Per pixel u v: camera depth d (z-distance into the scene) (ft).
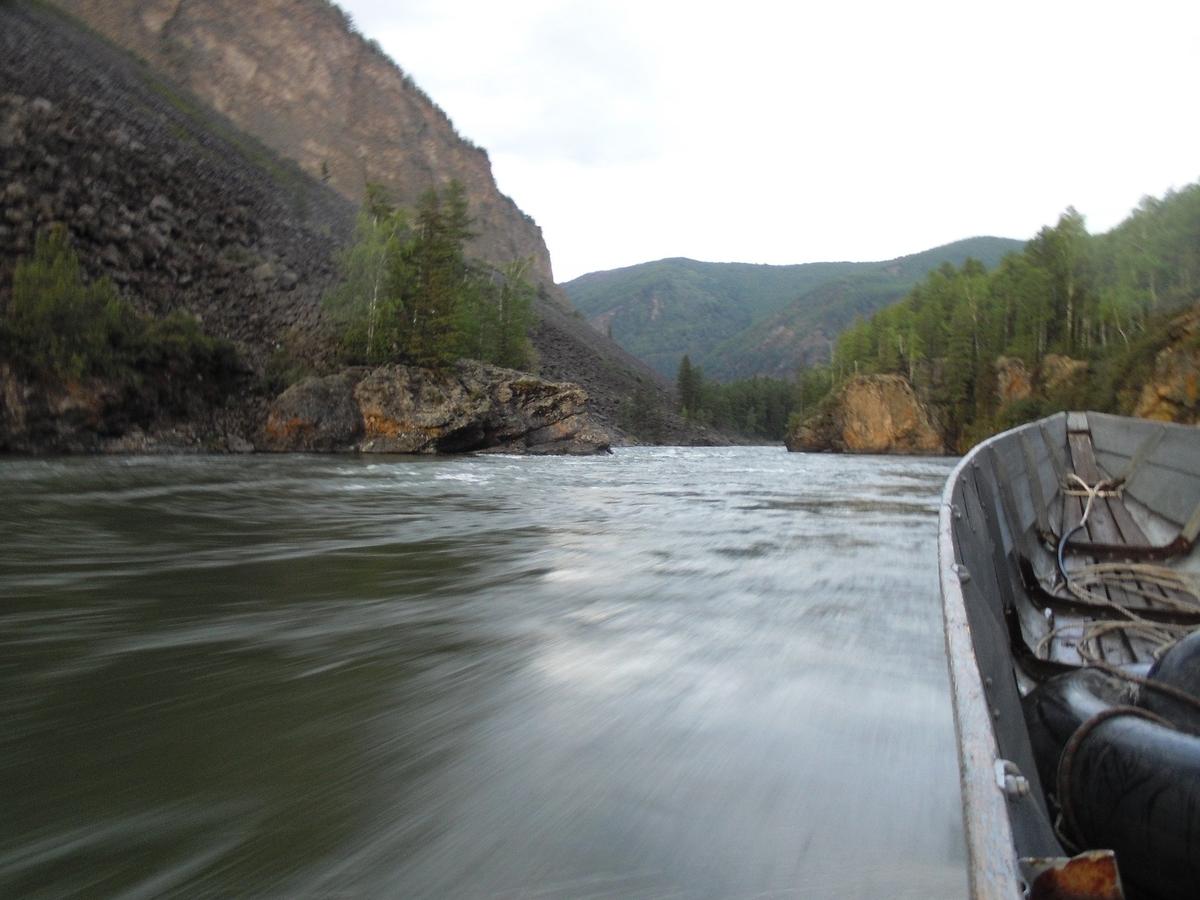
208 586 21.52
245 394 157.48
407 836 7.77
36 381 119.14
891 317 378.94
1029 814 5.20
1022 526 19.15
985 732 5.31
